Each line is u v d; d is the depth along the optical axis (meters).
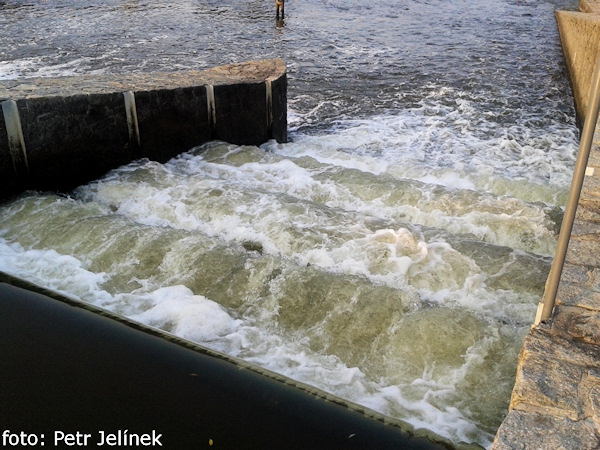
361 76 15.33
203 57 16.94
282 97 10.14
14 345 4.16
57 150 7.14
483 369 4.25
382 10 26.05
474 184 8.09
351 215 6.40
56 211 6.41
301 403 3.76
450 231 6.54
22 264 5.66
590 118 3.06
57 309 4.68
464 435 3.79
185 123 8.62
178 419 3.54
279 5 22.80
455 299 5.14
